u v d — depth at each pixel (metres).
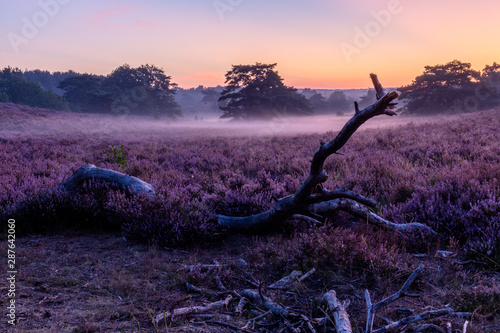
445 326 2.77
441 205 5.25
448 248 4.39
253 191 7.01
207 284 3.76
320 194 4.86
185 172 11.09
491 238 4.26
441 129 18.70
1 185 7.34
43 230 5.53
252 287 3.74
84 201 6.03
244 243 5.21
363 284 3.60
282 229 5.49
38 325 2.79
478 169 7.00
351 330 2.65
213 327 2.90
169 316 2.98
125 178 6.84
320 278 3.72
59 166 11.42
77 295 3.40
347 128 3.96
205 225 5.26
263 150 15.12
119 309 3.12
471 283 3.56
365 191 7.68
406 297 3.35
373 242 4.43
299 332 2.76
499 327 2.74
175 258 4.56
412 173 8.15
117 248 4.86
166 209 5.52
